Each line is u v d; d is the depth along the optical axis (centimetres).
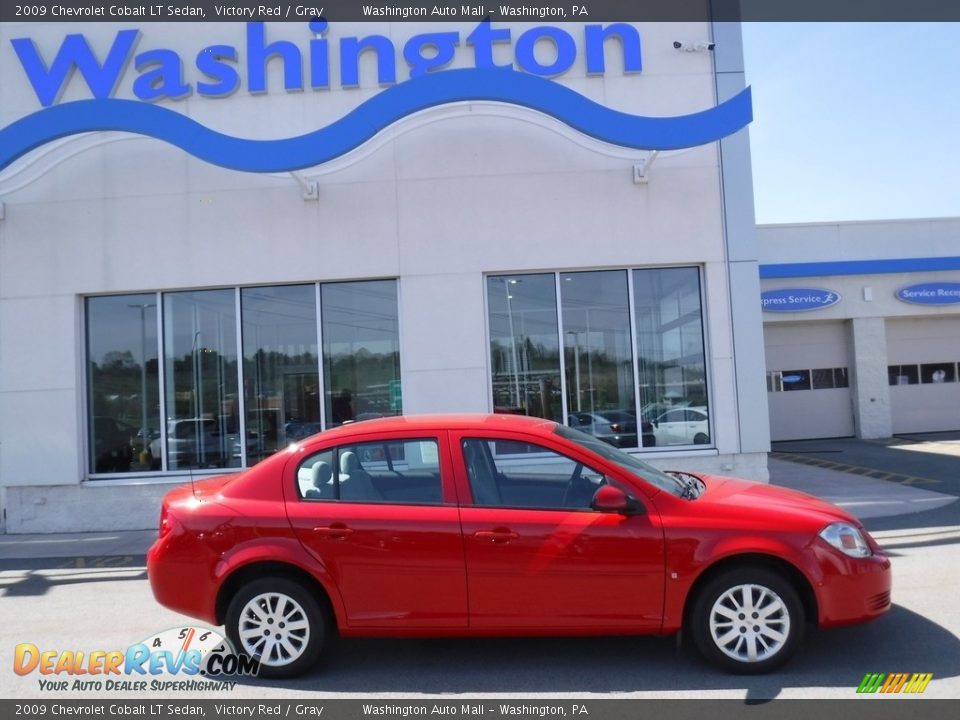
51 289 973
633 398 970
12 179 976
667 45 975
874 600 436
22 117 945
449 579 438
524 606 436
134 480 967
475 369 953
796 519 440
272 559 446
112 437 986
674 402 970
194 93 980
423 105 878
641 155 959
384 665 475
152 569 466
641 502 442
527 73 889
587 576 433
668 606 430
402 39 976
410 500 455
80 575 741
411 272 960
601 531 434
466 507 448
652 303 975
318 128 973
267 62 980
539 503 450
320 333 976
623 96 972
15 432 965
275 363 981
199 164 972
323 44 971
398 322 972
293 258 965
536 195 960
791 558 427
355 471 466
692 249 958
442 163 964
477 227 960
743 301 953
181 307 988
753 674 433
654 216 960
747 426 945
